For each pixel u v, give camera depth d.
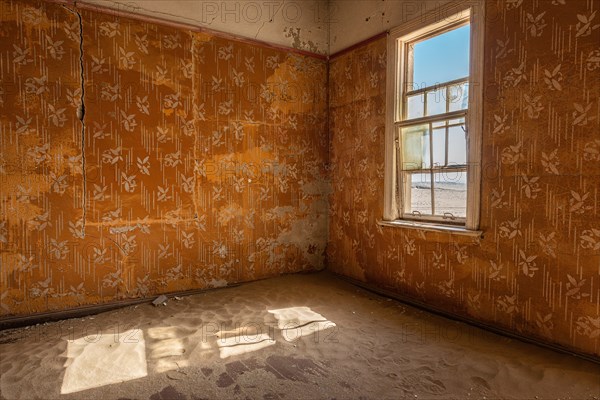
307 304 3.44
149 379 2.17
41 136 2.96
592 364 2.26
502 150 2.71
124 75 3.24
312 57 4.29
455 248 3.05
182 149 3.54
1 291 2.89
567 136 2.38
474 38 2.84
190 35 3.53
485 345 2.58
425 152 3.33
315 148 4.36
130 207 3.33
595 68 2.24
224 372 2.26
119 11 3.20
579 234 2.34
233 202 3.85
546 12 2.45
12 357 2.41
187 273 3.62
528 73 2.54
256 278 4.03
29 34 2.89
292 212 4.23
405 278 3.48
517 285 2.66
